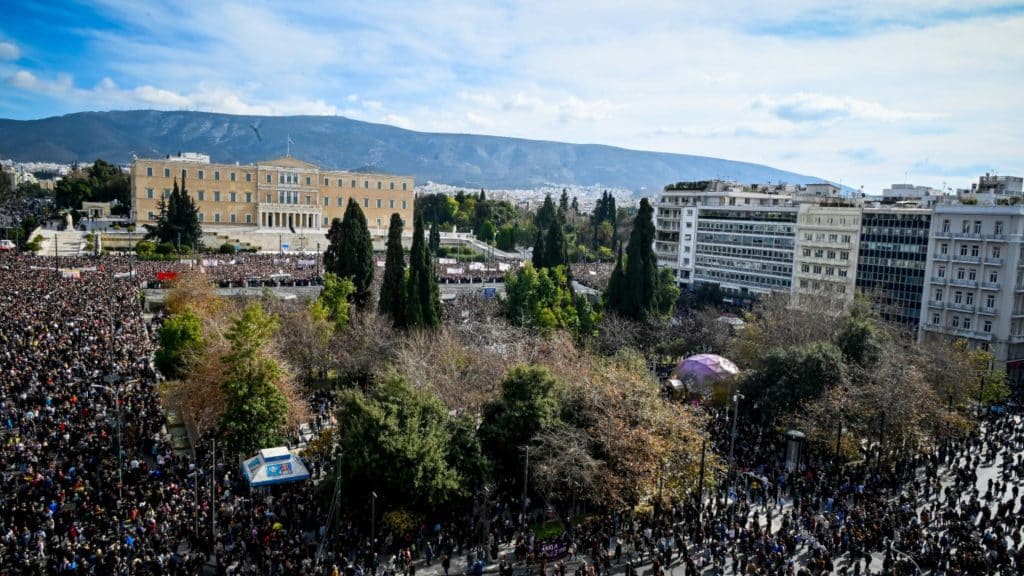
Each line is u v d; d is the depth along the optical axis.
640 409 52.84
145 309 110.81
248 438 54.84
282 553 40.75
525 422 51.72
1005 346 99.94
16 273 120.50
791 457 60.28
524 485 47.91
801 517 50.50
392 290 88.69
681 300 150.75
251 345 56.12
